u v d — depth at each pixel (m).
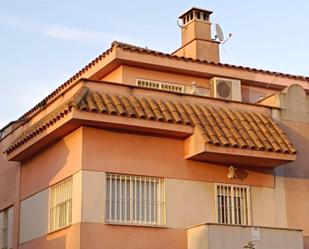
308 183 22.77
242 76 25.89
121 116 19.50
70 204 19.78
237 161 21.25
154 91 21.16
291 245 20.53
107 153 19.70
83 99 19.39
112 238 19.17
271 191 22.03
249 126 21.53
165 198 20.23
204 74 25.22
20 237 22.88
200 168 21.05
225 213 21.09
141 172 20.06
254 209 21.55
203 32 27.09
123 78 23.83
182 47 27.48
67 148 20.33
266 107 22.88
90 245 18.81
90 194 19.17
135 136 20.25
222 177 21.31
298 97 23.50
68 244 19.34
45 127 20.55
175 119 20.28
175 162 20.69
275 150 20.91
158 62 24.25
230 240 19.56
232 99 24.83
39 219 21.66
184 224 20.33
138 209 19.83
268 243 20.14
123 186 19.80
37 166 22.44
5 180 25.17
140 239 19.56
